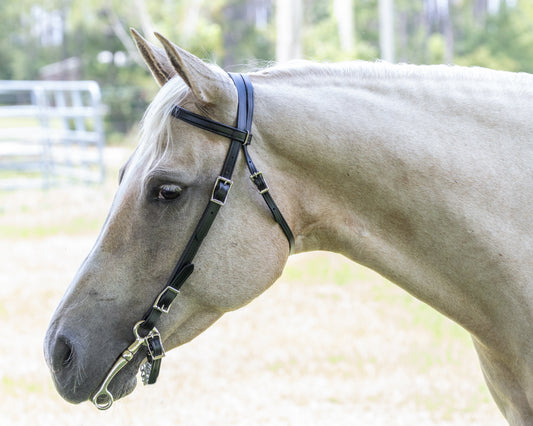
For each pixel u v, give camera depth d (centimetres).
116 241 231
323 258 957
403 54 3947
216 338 650
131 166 234
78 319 230
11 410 498
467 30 3966
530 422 246
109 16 3800
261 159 237
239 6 4559
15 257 969
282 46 1677
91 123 2789
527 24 3772
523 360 240
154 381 238
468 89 248
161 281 232
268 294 795
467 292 244
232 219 233
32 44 4794
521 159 240
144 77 3831
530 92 249
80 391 231
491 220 237
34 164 1523
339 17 2630
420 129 240
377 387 535
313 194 243
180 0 3456
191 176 227
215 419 485
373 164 239
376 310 723
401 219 242
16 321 699
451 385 534
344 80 248
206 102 229
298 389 534
